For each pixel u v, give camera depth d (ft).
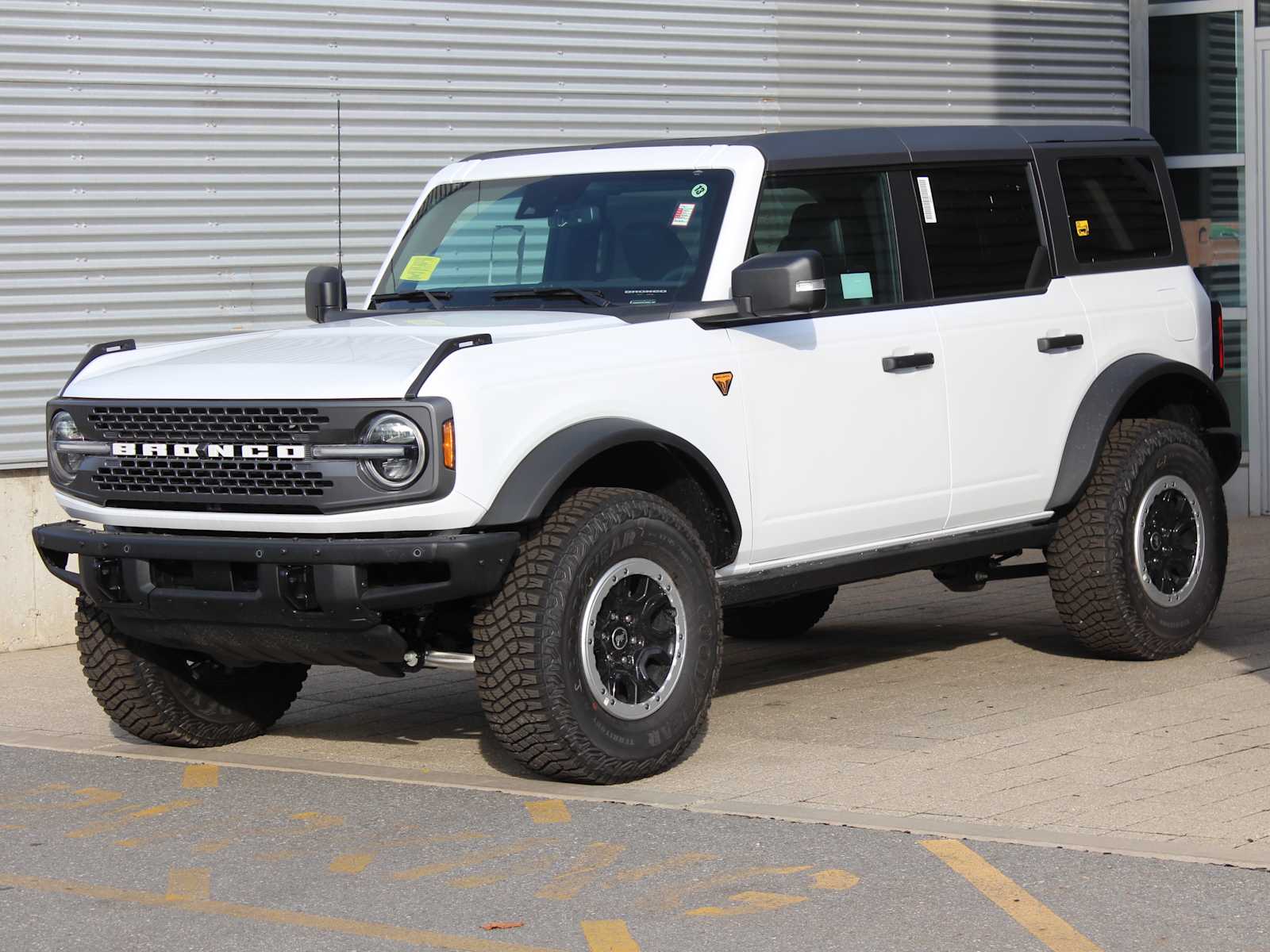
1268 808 18.78
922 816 18.92
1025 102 44.32
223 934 15.89
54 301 32.50
